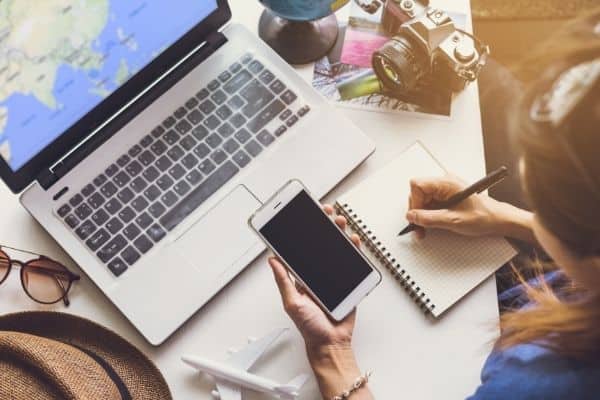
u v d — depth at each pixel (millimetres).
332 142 766
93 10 639
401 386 706
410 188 755
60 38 633
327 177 758
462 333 722
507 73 905
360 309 730
